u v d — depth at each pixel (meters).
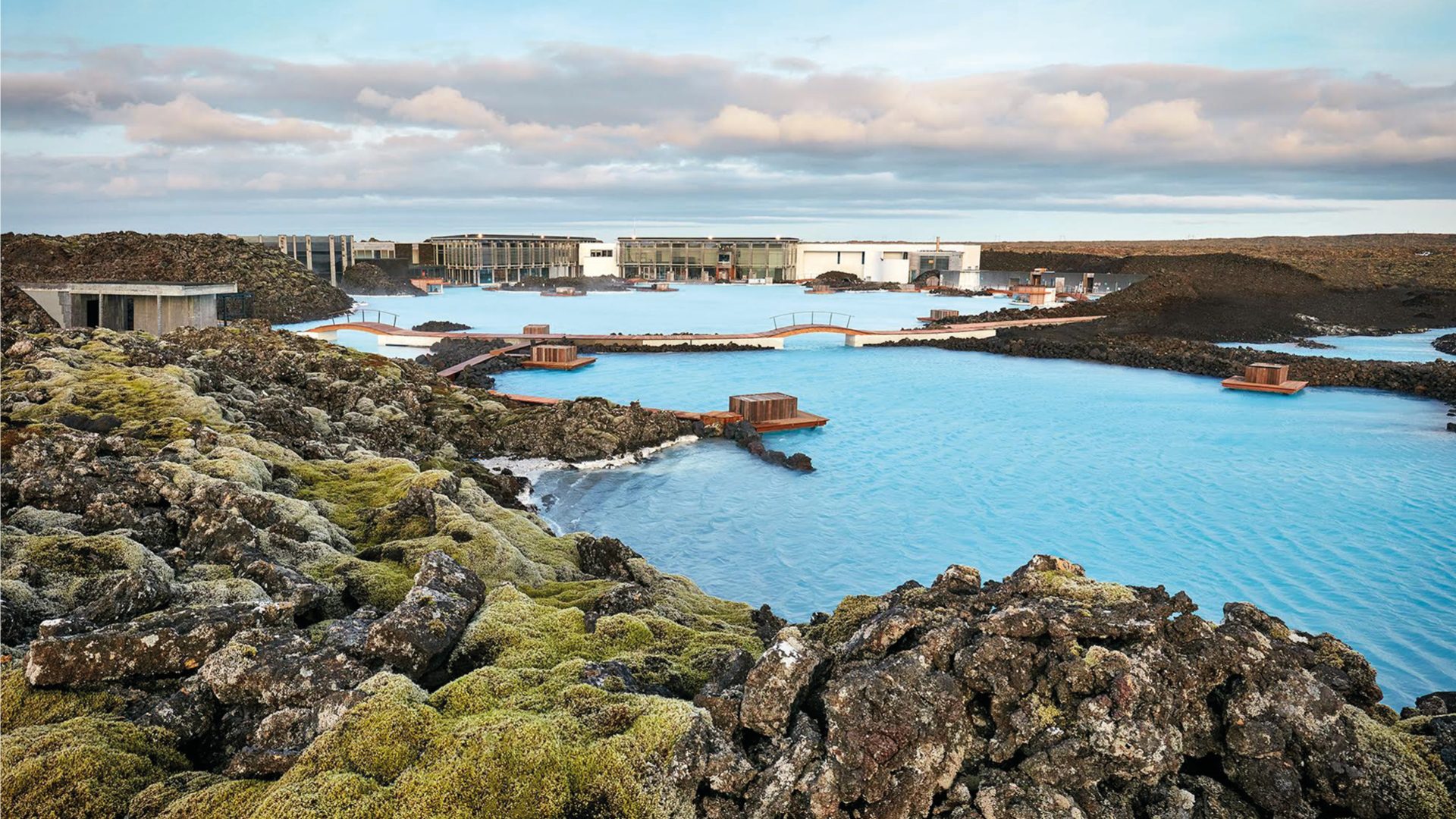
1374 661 17.41
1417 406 44.94
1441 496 28.42
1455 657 17.48
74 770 8.44
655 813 8.14
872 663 9.30
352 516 18.38
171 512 15.45
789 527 25.47
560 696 9.59
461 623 11.63
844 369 57.62
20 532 13.69
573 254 139.62
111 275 75.81
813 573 22.02
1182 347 63.88
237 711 9.89
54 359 27.22
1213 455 34.16
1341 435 37.88
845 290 124.94
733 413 39.22
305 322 77.38
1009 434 38.19
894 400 46.50
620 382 51.53
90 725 9.13
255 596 12.80
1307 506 27.42
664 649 12.06
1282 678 8.95
